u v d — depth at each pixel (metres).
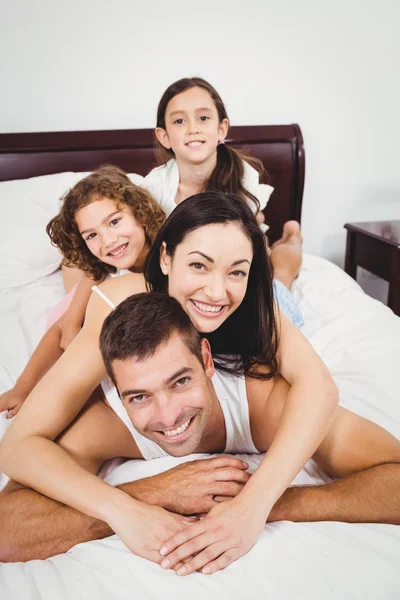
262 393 0.97
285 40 2.20
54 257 1.84
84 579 0.70
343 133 2.37
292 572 0.69
